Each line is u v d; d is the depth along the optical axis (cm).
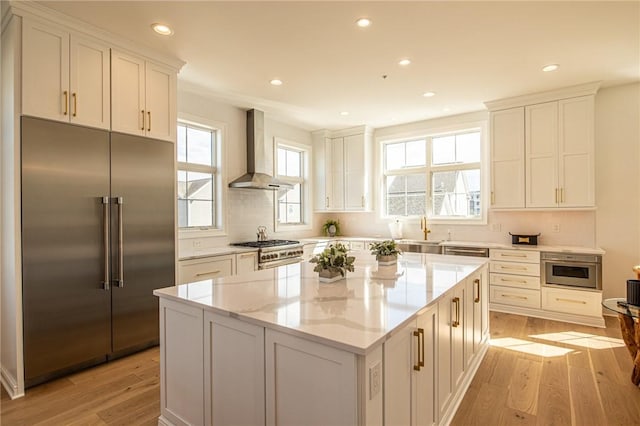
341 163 596
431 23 260
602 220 414
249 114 482
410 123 557
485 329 310
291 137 572
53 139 248
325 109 482
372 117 525
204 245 426
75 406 225
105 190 276
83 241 263
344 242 563
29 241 237
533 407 224
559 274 398
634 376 249
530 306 415
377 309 159
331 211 602
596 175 415
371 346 118
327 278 216
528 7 240
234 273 398
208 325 172
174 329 191
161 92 317
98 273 272
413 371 161
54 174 248
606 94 408
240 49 302
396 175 585
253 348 153
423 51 307
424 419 174
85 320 265
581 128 397
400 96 428
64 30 254
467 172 520
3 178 252
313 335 129
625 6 238
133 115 295
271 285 210
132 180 294
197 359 178
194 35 278
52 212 247
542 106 420
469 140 519
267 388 147
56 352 251
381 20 256
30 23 238
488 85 392
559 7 240
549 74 362
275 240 513
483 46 298
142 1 232
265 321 144
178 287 206
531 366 281
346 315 151
